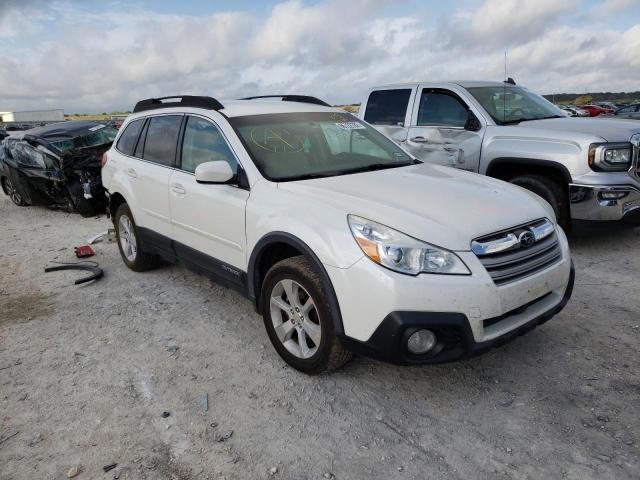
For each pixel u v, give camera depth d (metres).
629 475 2.41
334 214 3.05
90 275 5.52
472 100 6.41
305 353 3.30
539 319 3.05
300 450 2.69
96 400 3.19
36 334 4.16
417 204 3.09
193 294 4.88
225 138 3.95
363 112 7.76
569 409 2.91
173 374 3.47
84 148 9.06
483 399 3.05
